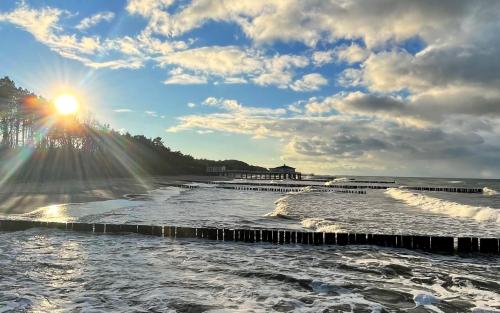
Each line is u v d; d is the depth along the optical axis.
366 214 24.42
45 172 55.97
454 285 9.09
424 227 18.86
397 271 10.35
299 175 130.25
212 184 71.38
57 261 10.56
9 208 23.59
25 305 6.99
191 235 15.05
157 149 118.12
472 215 23.86
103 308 6.91
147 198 34.66
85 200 30.09
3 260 10.56
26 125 71.00
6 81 69.38
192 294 7.84
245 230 14.63
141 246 13.16
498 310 7.25
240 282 8.85
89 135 84.12
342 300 7.73
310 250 13.19
